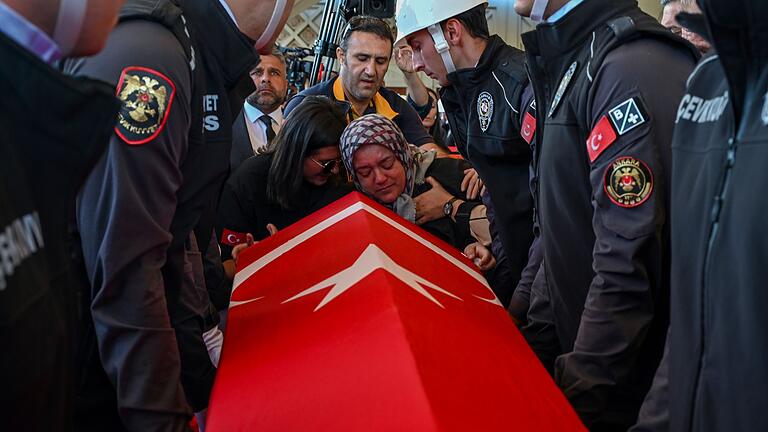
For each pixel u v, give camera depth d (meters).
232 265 1.97
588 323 1.22
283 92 3.24
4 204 0.57
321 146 1.89
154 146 1.03
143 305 1.04
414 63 2.12
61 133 0.67
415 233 1.66
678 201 0.87
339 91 2.82
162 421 1.05
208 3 1.25
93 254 1.03
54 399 0.67
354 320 1.06
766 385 0.68
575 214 1.36
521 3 1.41
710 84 0.86
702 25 0.81
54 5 0.70
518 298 1.79
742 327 0.71
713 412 0.76
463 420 0.80
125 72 1.03
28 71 0.63
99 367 1.15
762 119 0.71
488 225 2.02
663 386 0.97
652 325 1.27
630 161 1.15
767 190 0.68
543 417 0.89
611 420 1.31
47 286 0.64
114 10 0.75
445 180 2.01
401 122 2.95
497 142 1.91
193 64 1.17
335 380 0.93
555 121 1.37
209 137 1.27
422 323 1.02
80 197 1.03
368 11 3.23
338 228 1.56
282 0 1.28
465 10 1.91
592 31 1.34
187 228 1.23
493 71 1.90
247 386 1.03
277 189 1.92
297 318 1.19
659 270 1.16
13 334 0.57
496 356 1.04
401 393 0.83
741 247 0.71
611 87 1.20
